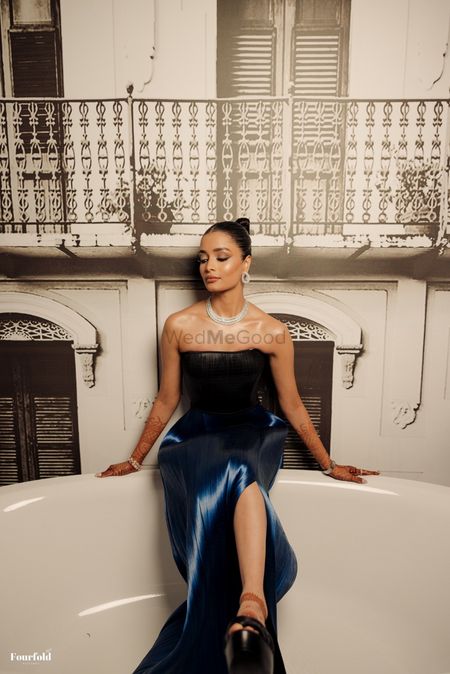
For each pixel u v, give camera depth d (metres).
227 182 1.56
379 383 1.68
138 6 1.46
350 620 1.39
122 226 1.59
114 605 1.47
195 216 1.58
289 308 1.64
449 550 1.30
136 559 1.49
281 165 1.54
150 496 1.48
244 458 1.20
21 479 1.79
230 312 1.40
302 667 1.25
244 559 1.05
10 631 1.30
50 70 1.51
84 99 1.52
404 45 1.47
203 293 1.63
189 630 1.12
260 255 1.60
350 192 1.55
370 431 1.72
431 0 1.44
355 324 1.64
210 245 1.35
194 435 1.34
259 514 1.11
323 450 1.51
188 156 1.54
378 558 1.41
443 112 1.50
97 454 1.76
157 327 1.66
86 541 1.46
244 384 1.41
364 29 1.46
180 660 1.09
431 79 1.48
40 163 1.56
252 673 0.83
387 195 1.55
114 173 1.56
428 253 1.58
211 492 1.18
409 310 1.62
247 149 1.54
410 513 1.37
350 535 1.44
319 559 1.47
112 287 1.64
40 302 1.65
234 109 1.52
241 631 0.87
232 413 1.41
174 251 1.60
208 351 1.39
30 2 1.47
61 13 1.47
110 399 1.72
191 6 1.46
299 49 1.48
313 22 1.46
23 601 1.34
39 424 1.75
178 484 1.31
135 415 1.73
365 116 1.51
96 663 1.28
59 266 1.62
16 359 1.70
